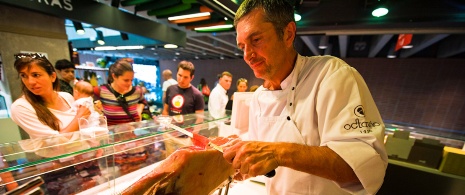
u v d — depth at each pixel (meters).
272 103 0.82
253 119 0.96
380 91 7.40
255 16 0.62
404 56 6.77
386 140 1.61
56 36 2.98
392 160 1.49
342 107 0.59
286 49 0.70
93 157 0.93
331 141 0.57
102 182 0.95
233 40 6.46
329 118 0.59
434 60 6.59
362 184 0.51
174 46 5.22
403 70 7.05
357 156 0.51
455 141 1.62
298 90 0.74
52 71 1.41
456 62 6.30
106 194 0.89
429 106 6.68
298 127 0.72
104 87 2.09
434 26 2.72
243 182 1.13
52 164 0.82
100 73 6.06
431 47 6.67
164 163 0.54
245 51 0.67
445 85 6.46
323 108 0.63
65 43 3.10
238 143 0.58
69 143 0.90
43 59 1.35
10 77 2.56
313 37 5.30
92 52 9.11
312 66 0.73
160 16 3.24
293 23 0.67
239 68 10.62
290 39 0.69
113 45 5.68
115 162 1.05
